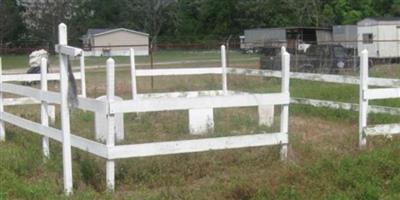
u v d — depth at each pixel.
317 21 81.56
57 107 14.73
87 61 42.94
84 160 8.24
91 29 95.81
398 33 38.12
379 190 7.05
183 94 14.17
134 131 11.25
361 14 78.00
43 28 91.19
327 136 10.48
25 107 15.57
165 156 8.47
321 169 7.67
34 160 8.66
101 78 28.89
